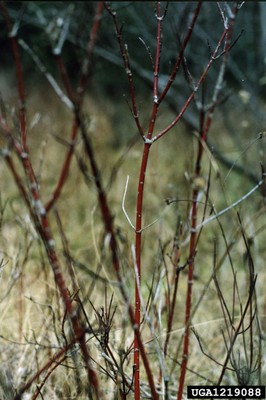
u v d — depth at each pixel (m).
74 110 2.09
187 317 2.75
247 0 5.88
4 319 3.51
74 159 6.37
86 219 5.20
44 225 2.10
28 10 5.42
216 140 6.86
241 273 4.25
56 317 3.21
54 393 2.96
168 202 2.80
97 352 3.10
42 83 9.18
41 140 7.00
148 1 5.88
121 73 8.40
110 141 7.38
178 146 6.74
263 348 3.20
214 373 3.24
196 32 5.93
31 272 3.97
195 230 2.72
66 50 6.99
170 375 3.02
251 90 5.86
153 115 2.36
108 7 2.45
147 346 3.24
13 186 5.75
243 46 6.54
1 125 2.10
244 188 5.68
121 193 5.77
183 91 5.98
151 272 4.26
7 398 2.63
